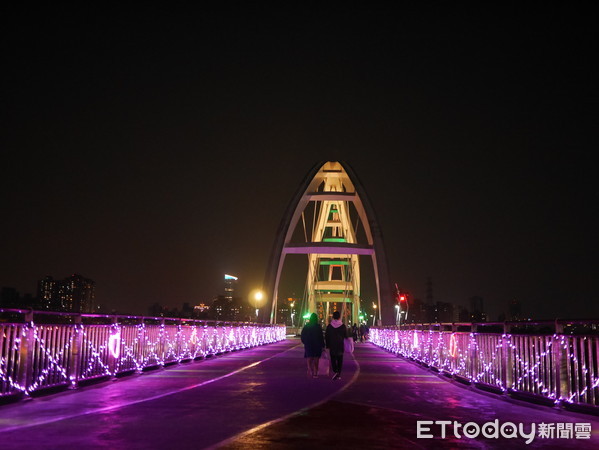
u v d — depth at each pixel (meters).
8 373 11.42
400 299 83.00
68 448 7.65
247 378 17.98
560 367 11.08
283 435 8.57
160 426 9.27
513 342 13.21
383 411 11.05
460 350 17.25
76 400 12.41
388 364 26.39
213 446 7.80
